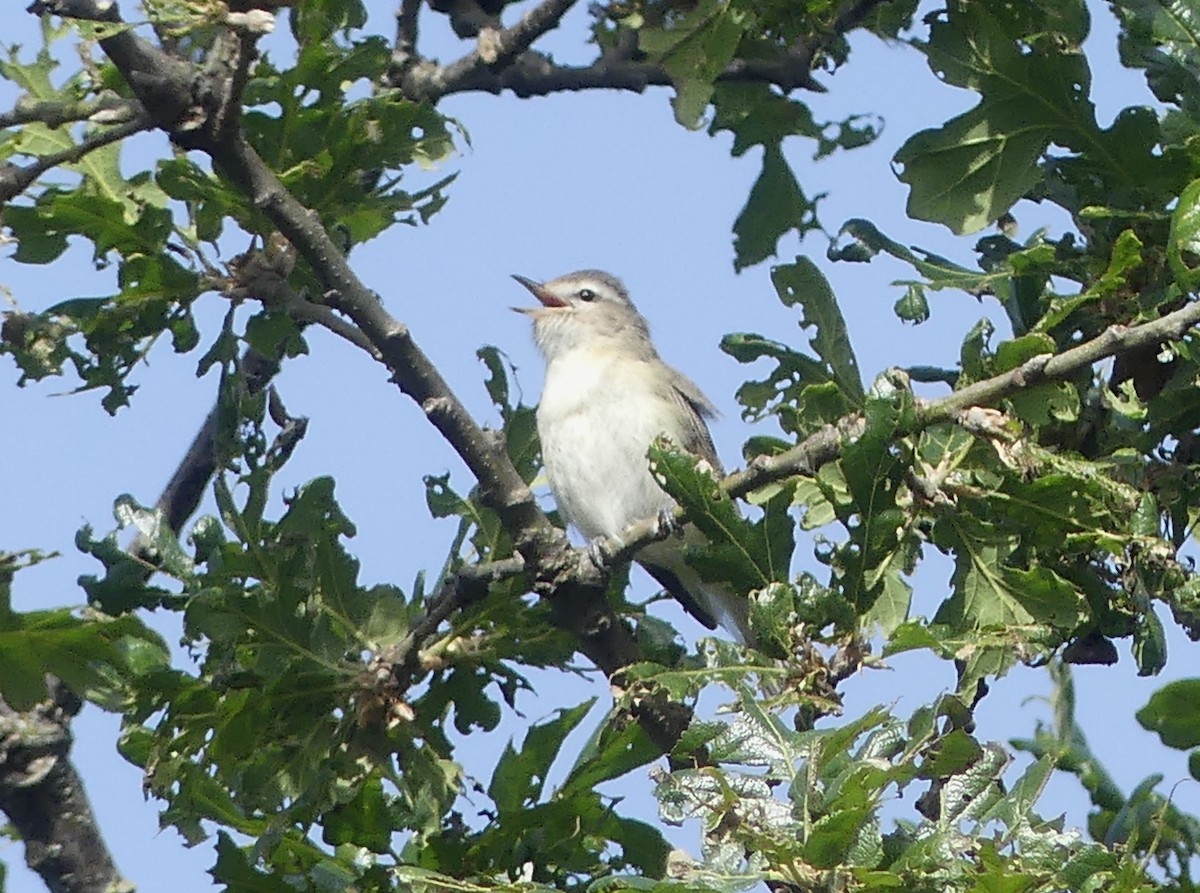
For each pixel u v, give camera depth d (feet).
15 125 33.81
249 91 36.94
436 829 35.70
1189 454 34.40
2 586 32.73
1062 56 35.58
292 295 37.37
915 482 32.07
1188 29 34.65
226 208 37.22
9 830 39.65
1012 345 31.71
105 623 33.53
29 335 37.65
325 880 34.68
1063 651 34.42
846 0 39.55
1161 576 31.96
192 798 36.45
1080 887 26.73
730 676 30.48
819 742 27.58
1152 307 33.09
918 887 26.55
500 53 41.70
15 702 33.45
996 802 27.61
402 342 35.50
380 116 37.86
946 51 36.29
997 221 39.63
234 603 35.35
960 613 32.81
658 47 35.50
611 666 36.65
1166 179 35.06
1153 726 30.63
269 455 37.24
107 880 38.75
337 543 36.94
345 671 36.14
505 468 35.94
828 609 31.35
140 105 34.19
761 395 36.32
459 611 37.52
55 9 32.60
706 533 32.17
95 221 36.83
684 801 27.32
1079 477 31.68
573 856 35.45
